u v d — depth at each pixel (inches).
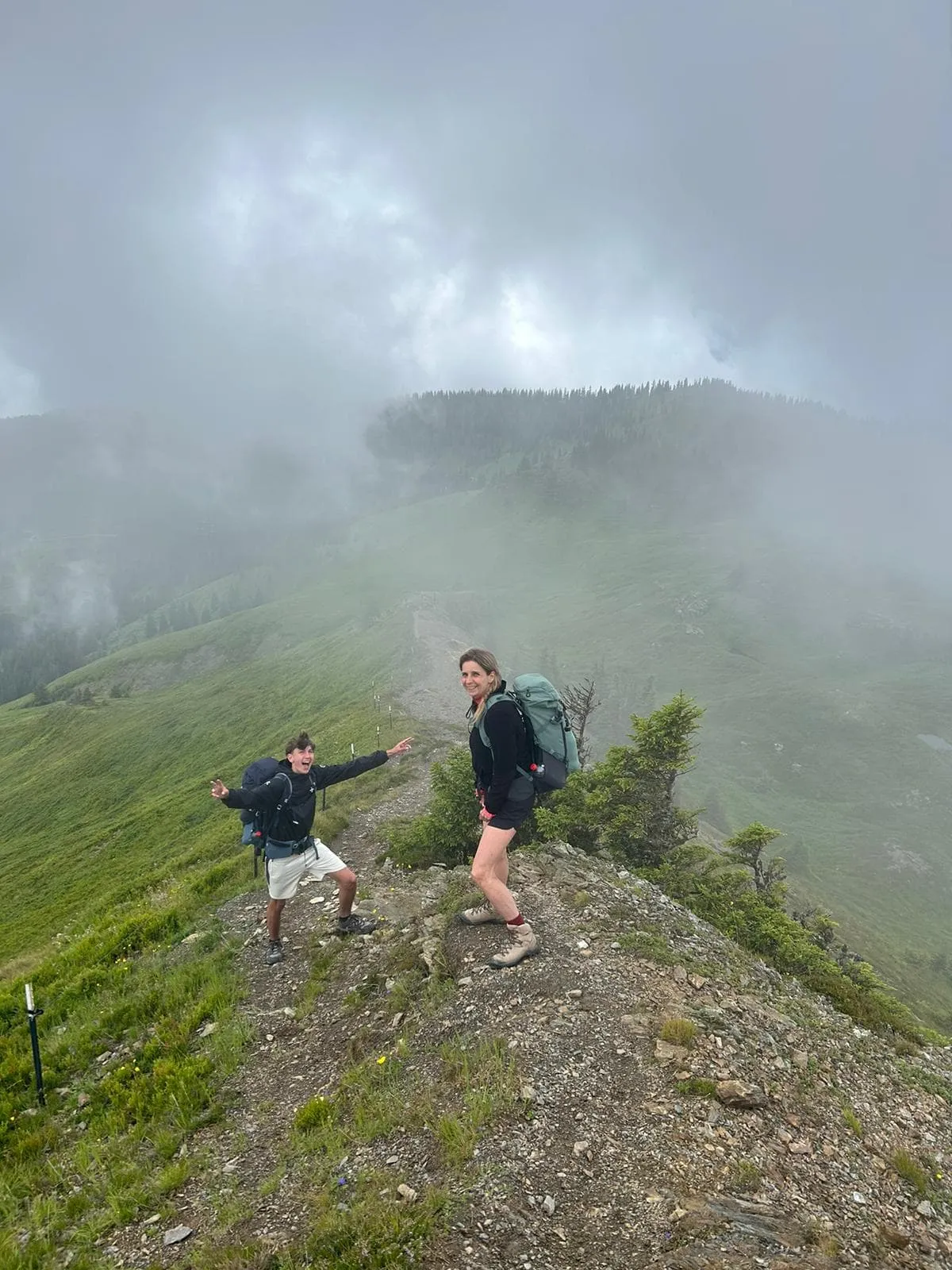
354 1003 304.5
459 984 286.5
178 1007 347.9
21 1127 276.5
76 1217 212.8
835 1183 194.1
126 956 459.8
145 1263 184.4
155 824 1900.8
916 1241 178.1
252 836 350.6
